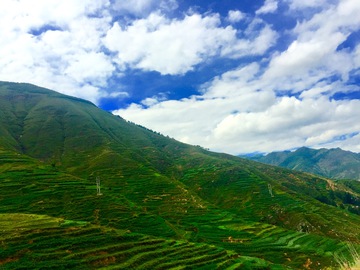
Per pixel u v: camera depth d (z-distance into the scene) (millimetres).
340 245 121500
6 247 63625
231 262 82000
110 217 116500
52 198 127688
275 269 85000
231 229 136875
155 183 188625
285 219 172500
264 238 129125
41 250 64938
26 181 140875
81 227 80500
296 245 121062
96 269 61344
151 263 68812
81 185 147000
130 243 77625
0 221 81500
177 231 120000
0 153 183375
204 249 86625
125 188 177875
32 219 84562
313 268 98938
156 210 150875
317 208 192125
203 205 167500
